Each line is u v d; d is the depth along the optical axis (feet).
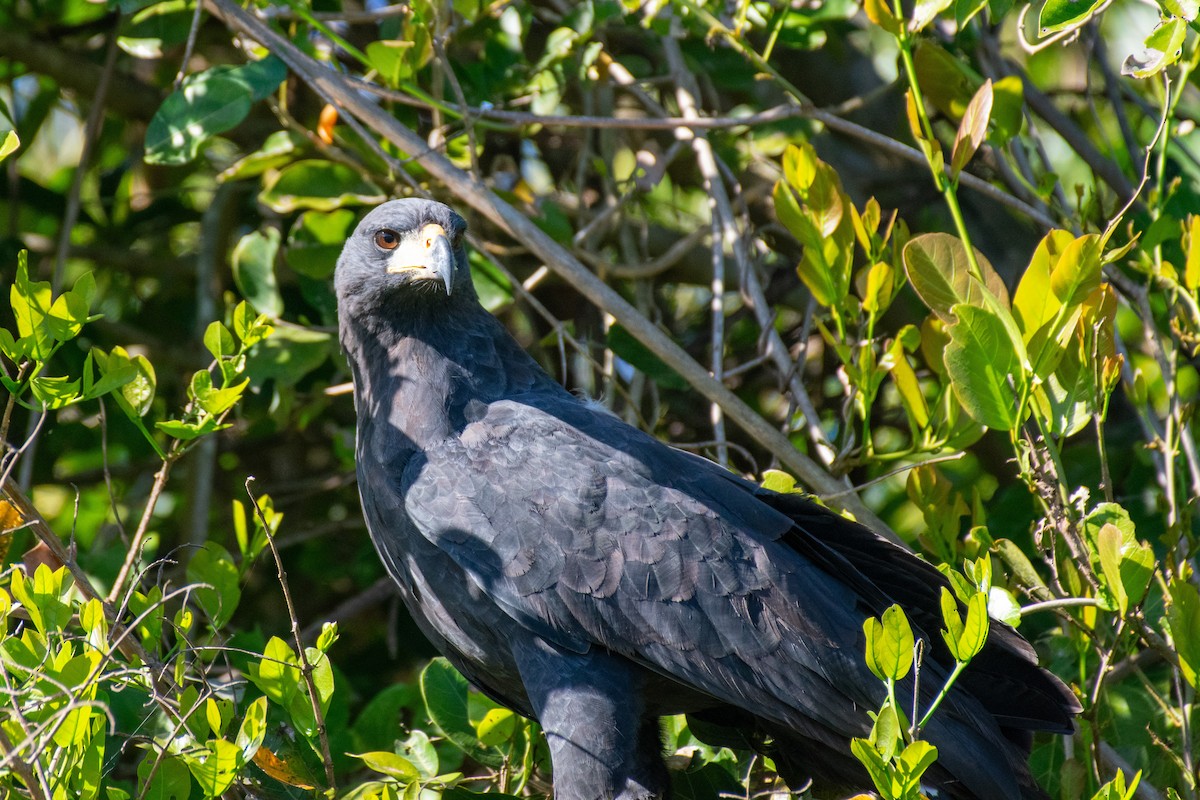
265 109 40.37
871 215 26.81
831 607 23.73
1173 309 26.96
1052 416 23.98
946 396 26.66
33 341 21.54
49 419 36.96
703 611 23.63
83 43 40.93
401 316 27.07
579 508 24.21
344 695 27.02
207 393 23.21
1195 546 24.50
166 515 39.37
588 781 23.70
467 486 24.85
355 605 35.63
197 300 38.91
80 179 35.88
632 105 39.81
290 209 33.42
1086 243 22.57
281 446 40.57
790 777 25.76
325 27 29.43
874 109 39.70
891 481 41.86
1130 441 34.73
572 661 24.21
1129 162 36.58
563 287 37.68
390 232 27.37
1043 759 26.76
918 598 24.77
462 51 38.32
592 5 32.65
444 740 27.78
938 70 28.02
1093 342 23.57
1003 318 22.72
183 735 21.74
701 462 25.45
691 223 43.93
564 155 40.16
